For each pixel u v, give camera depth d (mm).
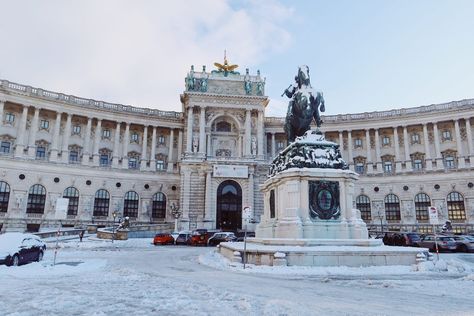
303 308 9250
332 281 14273
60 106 71438
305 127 24562
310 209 20188
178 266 20922
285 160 22359
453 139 71750
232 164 71250
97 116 74812
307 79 25281
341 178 20766
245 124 77500
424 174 70812
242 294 11336
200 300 10461
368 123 78062
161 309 9359
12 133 67938
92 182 71188
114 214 64375
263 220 24734
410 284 13586
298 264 17500
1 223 62375
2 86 65812
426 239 36656
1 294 11422
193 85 77312
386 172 75375
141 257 28000
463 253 33844
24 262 21688
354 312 9039
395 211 72125
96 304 9977
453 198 67438
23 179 65250
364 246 18922
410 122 74688
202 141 74688
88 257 27703
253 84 79625
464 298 11109
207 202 69062
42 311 9156
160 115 80875
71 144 73000
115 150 75438
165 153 80688
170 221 74125
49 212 66438
